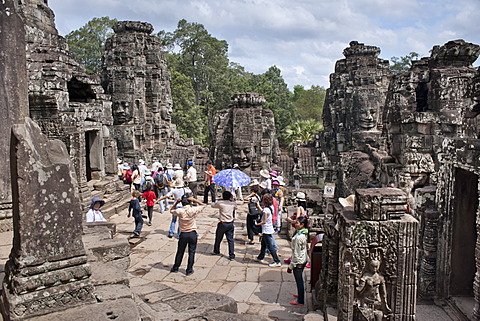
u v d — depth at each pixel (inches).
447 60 412.2
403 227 191.8
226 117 834.2
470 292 247.4
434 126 389.4
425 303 249.9
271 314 267.3
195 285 315.3
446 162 246.4
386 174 460.1
